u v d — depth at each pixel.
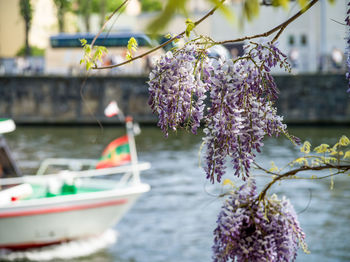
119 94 54.00
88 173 19.03
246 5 1.17
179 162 34.12
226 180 2.70
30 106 55.25
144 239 19.73
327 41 49.72
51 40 54.78
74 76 54.59
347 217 21.77
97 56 2.24
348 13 2.09
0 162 17.25
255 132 2.38
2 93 55.25
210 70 2.34
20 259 18.09
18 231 18.06
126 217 22.25
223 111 2.35
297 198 24.16
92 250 18.56
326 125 51.66
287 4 1.42
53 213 18.09
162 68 2.35
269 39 2.25
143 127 52.97
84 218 18.50
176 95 2.36
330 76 51.19
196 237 19.84
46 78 54.84
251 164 2.65
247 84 2.33
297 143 2.44
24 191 18.62
